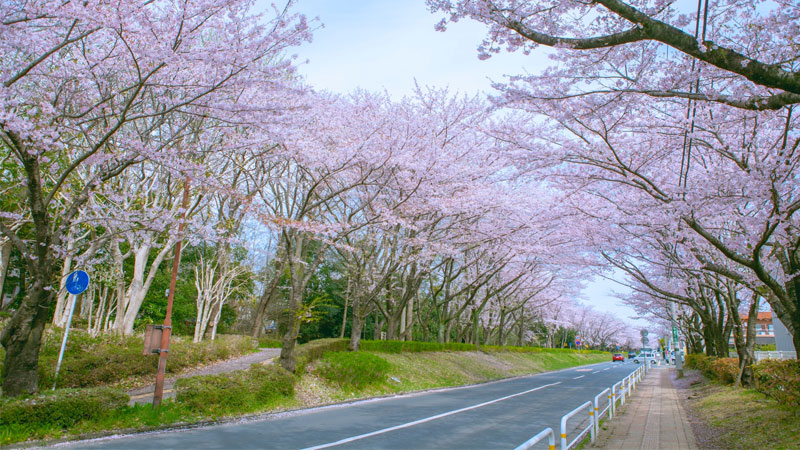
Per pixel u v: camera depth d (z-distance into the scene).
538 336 62.53
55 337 11.88
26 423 6.80
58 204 11.44
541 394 15.95
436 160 15.78
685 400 14.78
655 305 26.77
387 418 9.91
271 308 28.73
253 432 7.91
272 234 23.70
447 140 18.80
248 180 18.28
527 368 31.42
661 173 9.79
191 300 22.31
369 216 18.19
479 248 23.66
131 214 9.94
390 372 17.52
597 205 12.67
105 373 10.74
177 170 8.77
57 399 7.17
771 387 8.80
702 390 16.38
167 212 10.18
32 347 7.67
